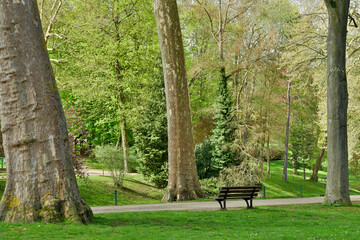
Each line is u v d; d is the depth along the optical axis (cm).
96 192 2522
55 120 927
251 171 3142
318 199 2234
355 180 5003
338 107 1661
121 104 3416
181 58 2072
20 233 769
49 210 880
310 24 2372
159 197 2770
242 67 3189
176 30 2050
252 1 3178
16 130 899
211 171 3222
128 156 3372
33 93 905
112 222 1007
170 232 902
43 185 895
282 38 3222
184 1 3512
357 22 2466
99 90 3338
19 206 882
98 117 3888
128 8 3534
